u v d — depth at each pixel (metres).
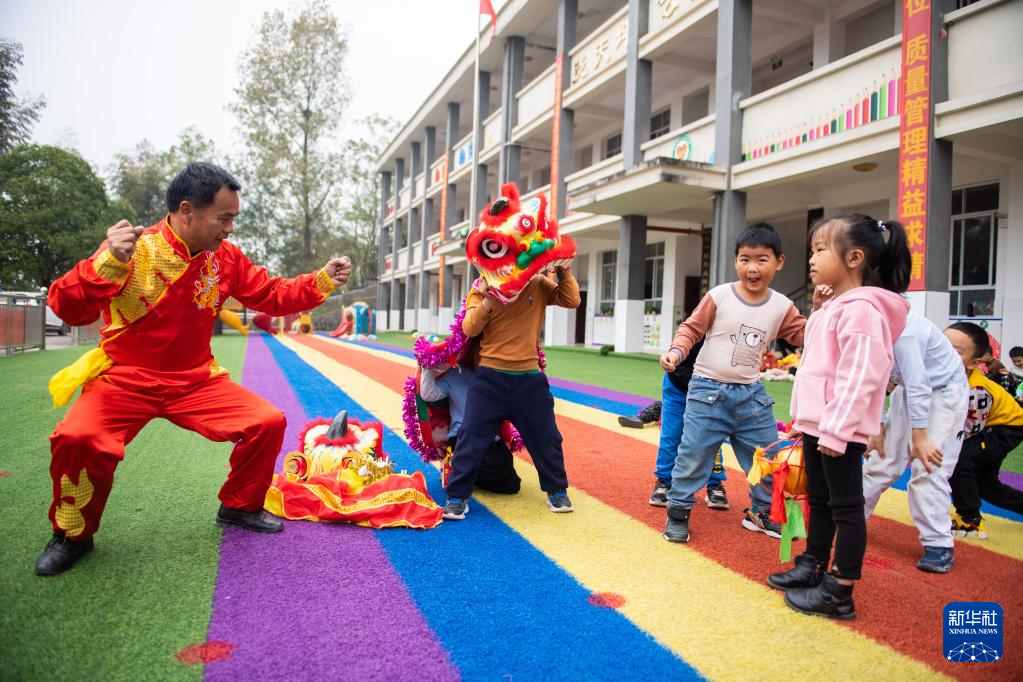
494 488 3.99
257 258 40.81
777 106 11.20
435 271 31.56
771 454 2.94
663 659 2.05
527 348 3.54
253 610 2.34
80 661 1.97
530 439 3.57
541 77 19.67
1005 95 7.45
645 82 14.84
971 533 3.34
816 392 2.44
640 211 15.02
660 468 3.76
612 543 3.12
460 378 3.91
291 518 3.35
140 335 2.82
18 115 26.50
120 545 2.96
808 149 10.32
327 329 35.69
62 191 26.69
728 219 12.02
